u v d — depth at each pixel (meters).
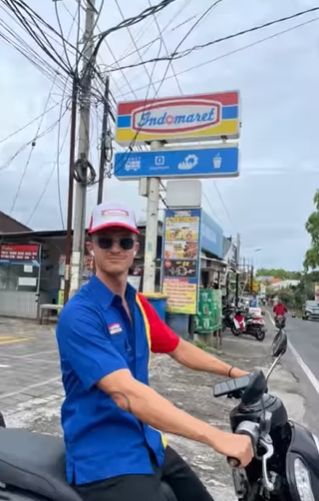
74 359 1.89
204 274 19.06
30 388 6.86
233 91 12.95
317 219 48.09
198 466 4.59
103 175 14.92
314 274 66.38
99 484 1.84
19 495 1.86
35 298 17.81
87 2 11.84
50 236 17.75
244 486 2.07
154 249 13.35
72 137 13.88
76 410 1.92
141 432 1.95
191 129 13.20
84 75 12.23
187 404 7.05
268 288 107.12
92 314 1.95
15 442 2.08
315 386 9.43
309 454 2.04
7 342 11.66
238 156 12.86
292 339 20.28
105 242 2.04
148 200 13.50
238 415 2.00
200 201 13.49
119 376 1.82
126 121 13.85
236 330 20.72
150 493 1.84
